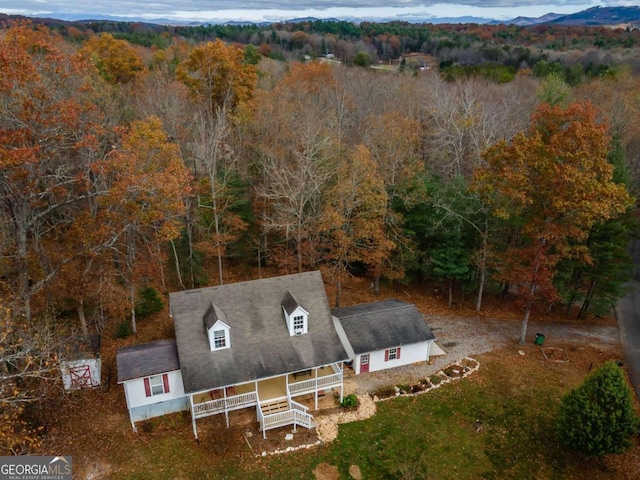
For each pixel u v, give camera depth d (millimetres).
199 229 40500
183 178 28547
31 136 24094
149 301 35531
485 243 37219
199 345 26391
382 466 24203
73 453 23859
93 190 31656
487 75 78500
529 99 59406
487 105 53719
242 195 41500
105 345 32781
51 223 34156
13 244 28234
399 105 58312
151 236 35938
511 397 28875
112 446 24500
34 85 23734
